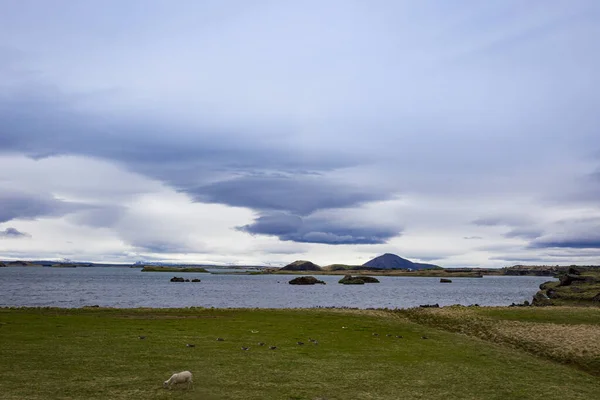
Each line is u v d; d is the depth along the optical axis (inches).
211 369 1200.8
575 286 5570.9
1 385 980.6
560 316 2524.6
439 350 1640.0
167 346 1494.8
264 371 1203.2
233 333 1840.6
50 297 5265.8
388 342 1772.9
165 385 1011.3
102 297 5428.2
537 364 1460.4
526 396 1077.1
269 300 5487.2
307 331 1985.7
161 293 6579.7
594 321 2362.2
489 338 2021.4
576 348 1673.2
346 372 1235.2
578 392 1135.6
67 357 1277.1
